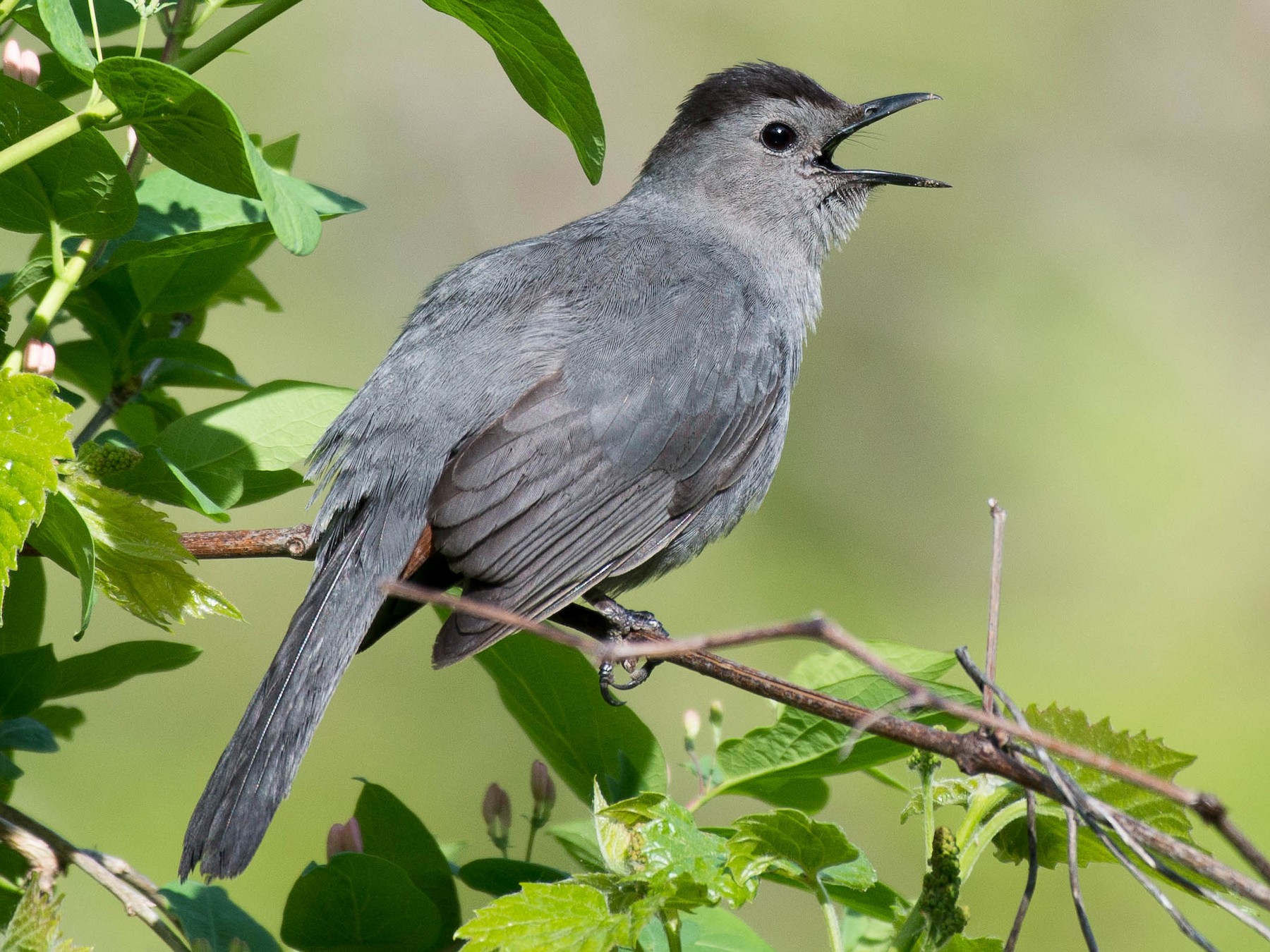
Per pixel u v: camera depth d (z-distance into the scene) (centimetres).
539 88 623
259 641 1311
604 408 793
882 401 1798
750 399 852
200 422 673
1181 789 428
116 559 589
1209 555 1669
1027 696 1545
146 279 709
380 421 780
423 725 1312
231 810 656
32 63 600
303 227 530
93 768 1184
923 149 1898
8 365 611
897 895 607
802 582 1620
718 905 559
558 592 780
